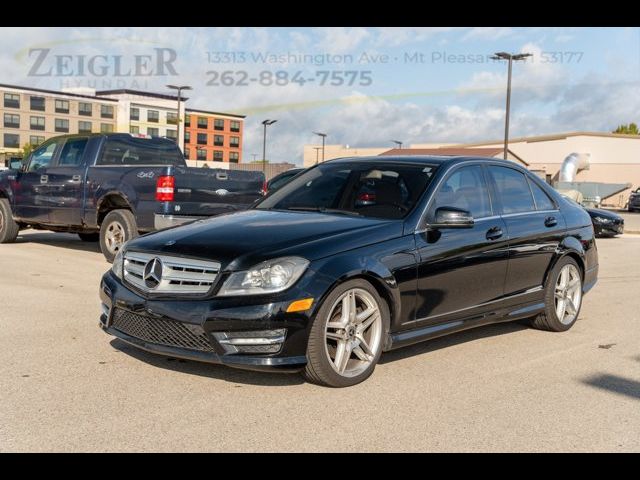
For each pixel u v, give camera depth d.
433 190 5.16
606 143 63.50
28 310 6.44
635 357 5.51
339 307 4.44
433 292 4.96
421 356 5.33
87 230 10.66
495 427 3.87
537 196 6.27
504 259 5.58
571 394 4.50
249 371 4.72
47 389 4.26
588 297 8.43
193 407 4.02
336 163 5.98
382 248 4.63
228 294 4.16
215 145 116.44
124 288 4.62
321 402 4.18
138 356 5.01
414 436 3.71
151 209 9.12
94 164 10.09
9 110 92.06
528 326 6.56
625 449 3.60
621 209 52.28
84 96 97.50
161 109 104.81
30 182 11.06
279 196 5.76
